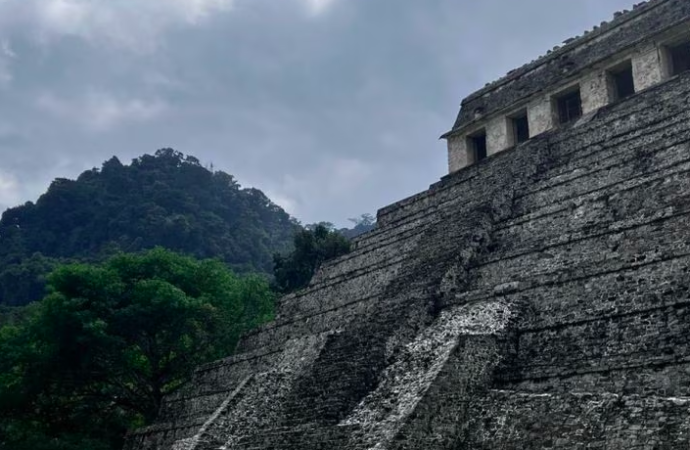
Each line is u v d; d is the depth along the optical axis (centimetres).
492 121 3195
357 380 1662
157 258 3198
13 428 2844
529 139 2800
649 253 1426
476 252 1988
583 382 1362
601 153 2144
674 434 1029
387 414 1379
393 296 1961
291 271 4203
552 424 1202
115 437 2948
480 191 2577
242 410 1909
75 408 2992
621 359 1333
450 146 3384
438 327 1609
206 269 3347
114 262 3123
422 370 1442
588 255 1644
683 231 1469
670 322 1305
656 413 1066
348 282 2566
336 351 1841
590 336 1424
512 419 1274
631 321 1370
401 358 1528
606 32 2884
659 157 1889
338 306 2403
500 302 1622
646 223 1550
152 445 2578
